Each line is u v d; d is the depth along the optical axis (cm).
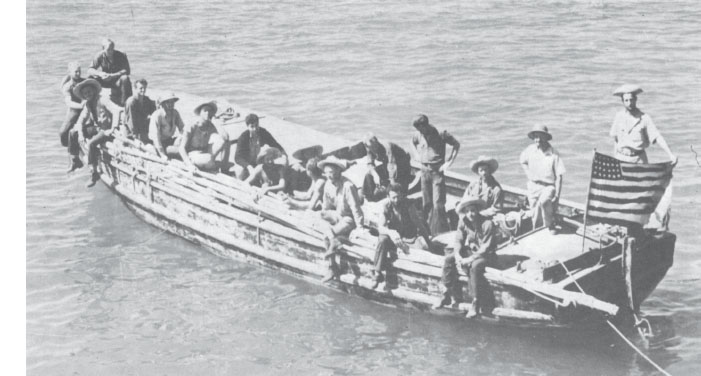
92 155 1483
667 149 1020
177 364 1006
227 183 1248
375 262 1073
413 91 2106
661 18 2805
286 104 2033
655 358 992
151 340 1066
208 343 1055
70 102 1490
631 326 1056
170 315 1128
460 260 1013
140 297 1181
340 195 1125
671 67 2238
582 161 1655
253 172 1237
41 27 2703
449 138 1127
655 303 1130
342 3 3219
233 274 1247
